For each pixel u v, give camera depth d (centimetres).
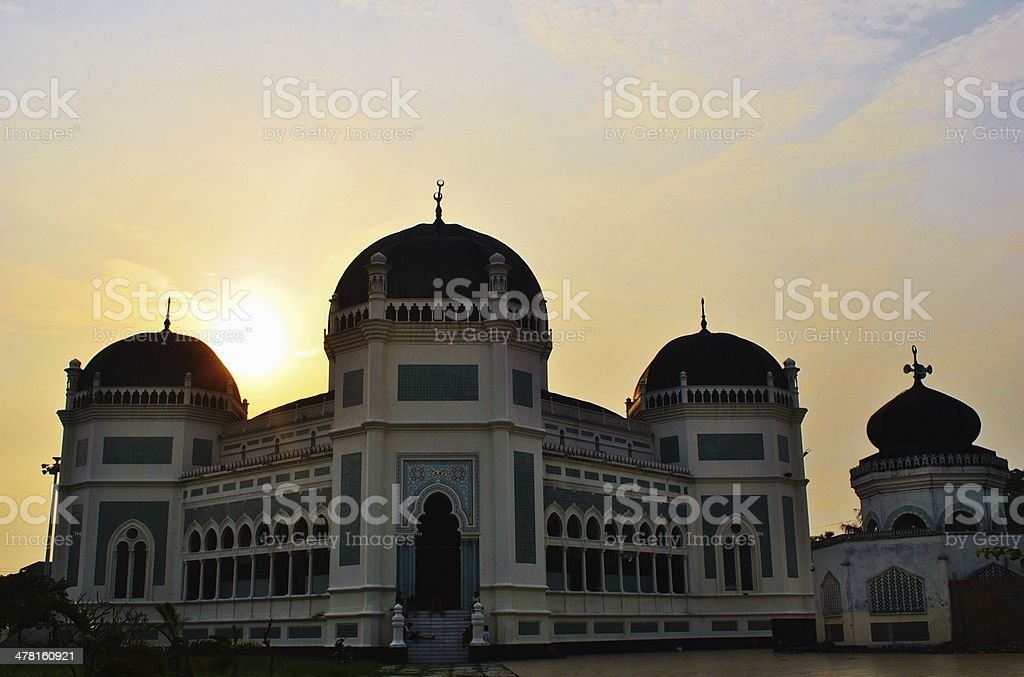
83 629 2239
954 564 4281
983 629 4134
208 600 5412
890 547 4425
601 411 5981
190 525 5694
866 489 5100
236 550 5362
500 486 4488
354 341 4731
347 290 4938
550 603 4794
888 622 4366
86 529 5747
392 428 4547
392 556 4422
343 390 4728
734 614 5681
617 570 5331
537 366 4850
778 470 5981
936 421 5047
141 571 5716
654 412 6125
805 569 5944
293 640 4862
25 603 2969
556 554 4994
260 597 5134
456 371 4641
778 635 4912
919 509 4906
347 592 4441
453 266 4791
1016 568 4262
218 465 5788
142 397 5944
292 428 5684
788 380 6281
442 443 4562
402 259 4831
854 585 4494
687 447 5953
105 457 5875
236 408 6309
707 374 6066
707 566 5759
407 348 4653
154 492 5803
